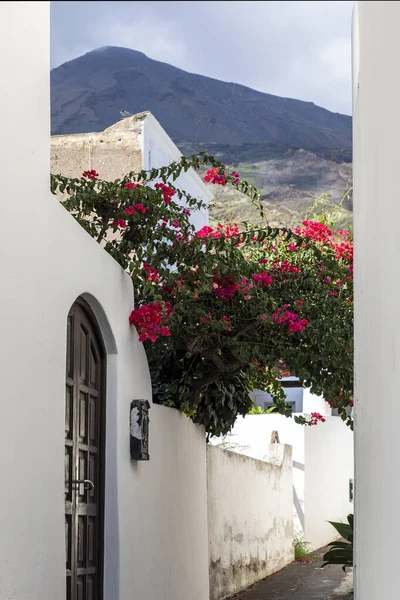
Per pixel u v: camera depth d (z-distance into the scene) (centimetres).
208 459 1024
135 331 706
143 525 701
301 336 821
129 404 675
